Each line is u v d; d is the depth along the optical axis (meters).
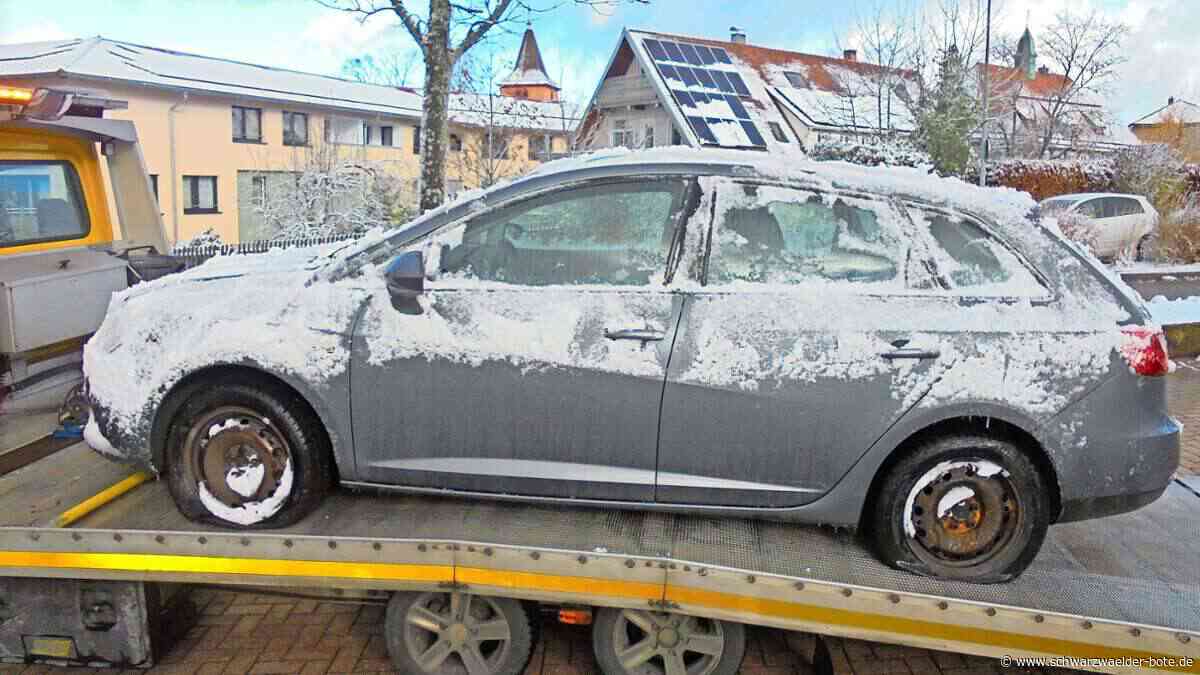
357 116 36.31
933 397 3.22
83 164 5.40
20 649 3.63
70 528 3.44
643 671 3.47
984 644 3.08
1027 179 20.41
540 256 3.47
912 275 3.35
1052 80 35.16
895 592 3.09
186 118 30.17
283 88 33.78
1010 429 3.29
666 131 30.59
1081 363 3.23
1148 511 4.18
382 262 3.50
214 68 32.91
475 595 3.41
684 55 30.69
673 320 3.33
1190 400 7.79
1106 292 3.34
